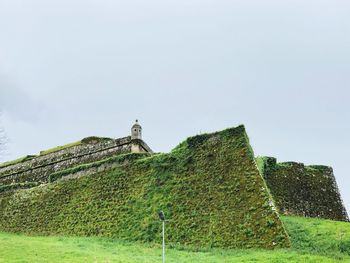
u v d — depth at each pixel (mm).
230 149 36750
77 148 49906
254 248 30203
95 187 42219
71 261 25312
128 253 29750
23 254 26953
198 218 33969
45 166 51688
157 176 38969
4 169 56188
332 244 31766
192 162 37938
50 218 42688
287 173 48156
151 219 36000
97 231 38188
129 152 44625
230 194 34062
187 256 28781
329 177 50469
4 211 47469
